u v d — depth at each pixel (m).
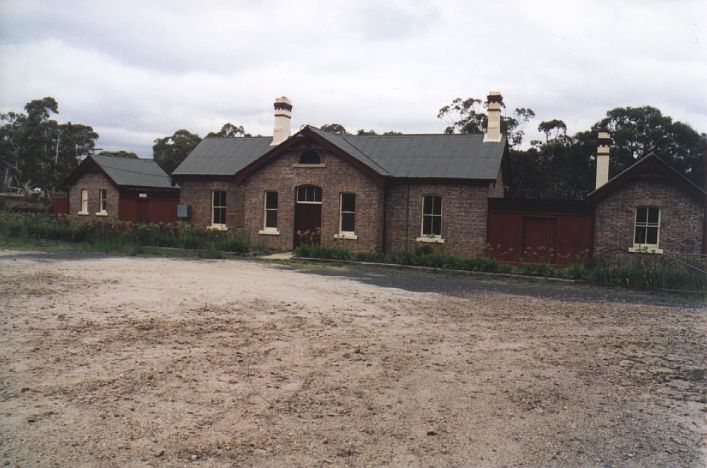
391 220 23.50
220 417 5.60
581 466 4.85
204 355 7.63
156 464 4.62
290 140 23.97
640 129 41.41
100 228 25.30
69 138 62.09
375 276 17.33
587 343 9.08
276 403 6.01
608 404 6.32
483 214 22.17
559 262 21.23
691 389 6.90
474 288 15.38
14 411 5.54
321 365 7.37
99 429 5.22
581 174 40.84
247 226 25.20
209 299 11.79
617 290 15.98
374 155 25.17
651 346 8.99
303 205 24.45
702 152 39.78
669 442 5.36
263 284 14.41
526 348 8.62
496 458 4.95
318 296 12.81
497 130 24.64
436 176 22.66
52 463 4.55
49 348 7.68
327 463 4.75
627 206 20.33
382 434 5.34
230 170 27.33
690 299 14.66
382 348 8.31
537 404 6.25
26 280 13.37
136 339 8.30
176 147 60.06
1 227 26.72
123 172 33.88
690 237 19.56
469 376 7.14
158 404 5.86
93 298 11.36
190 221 28.00
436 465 4.79
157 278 14.69
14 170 61.59
